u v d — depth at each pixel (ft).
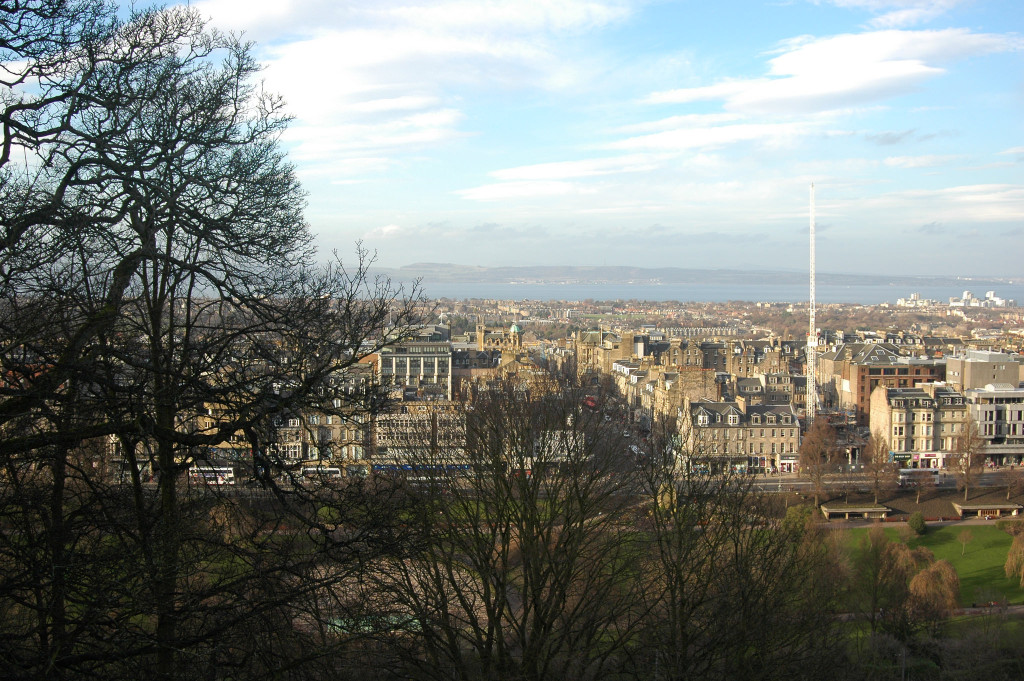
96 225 63.00
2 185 59.31
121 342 67.21
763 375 602.03
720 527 140.46
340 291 74.08
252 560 62.59
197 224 74.64
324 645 64.18
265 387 66.08
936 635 201.87
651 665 119.75
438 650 111.14
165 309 85.51
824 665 123.34
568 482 142.10
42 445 54.80
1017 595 252.42
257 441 67.31
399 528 72.13
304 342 69.77
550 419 152.87
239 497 75.31
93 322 57.41
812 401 542.16
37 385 56.54
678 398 442.91
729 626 113.91
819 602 148.87
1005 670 185.68
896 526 330.13
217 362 65.16
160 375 65.72
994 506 349.61
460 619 113.60
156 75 73.46
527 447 136.36
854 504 354.13
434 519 108.37
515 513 123.03
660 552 126.62
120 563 58.75
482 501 129.39
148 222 67.92
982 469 396.16
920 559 256.52
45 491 61.67
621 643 116.06
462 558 135.64
